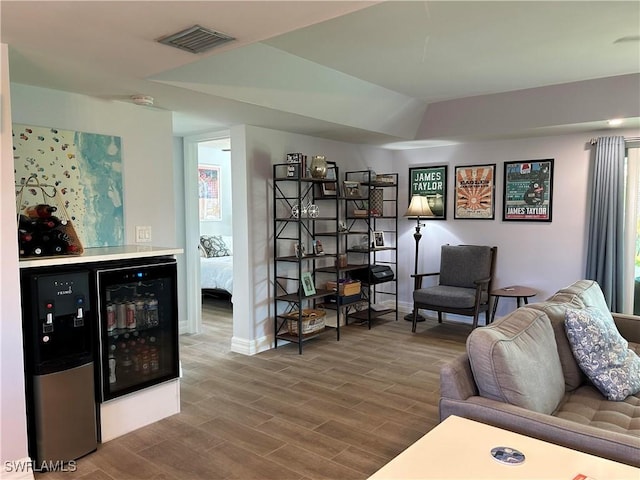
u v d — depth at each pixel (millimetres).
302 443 2715
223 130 4602
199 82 2971
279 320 4676
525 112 4383
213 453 2613
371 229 5910
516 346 2016
